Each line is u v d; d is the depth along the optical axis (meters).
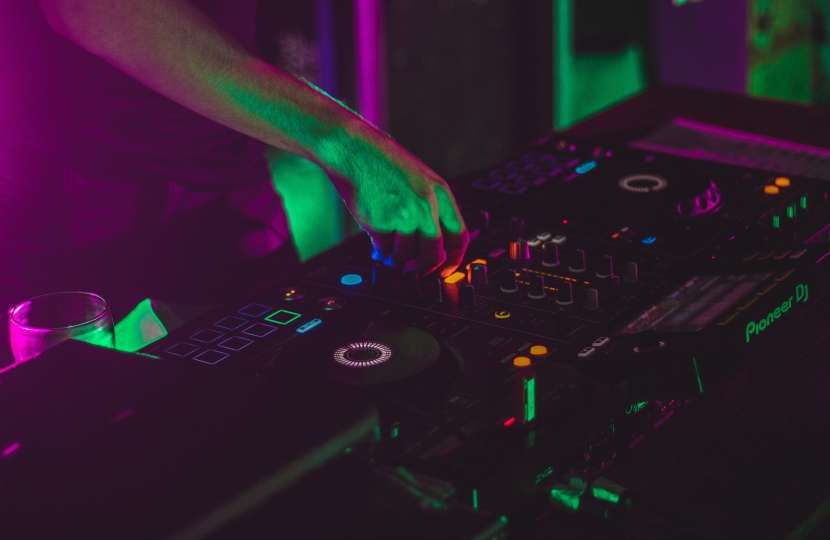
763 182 1.23
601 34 3.17
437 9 2.97
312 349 0.87
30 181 1.33
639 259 1.05
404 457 0.73
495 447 0.74
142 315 1.38
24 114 1.29
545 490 0.75
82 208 1.36
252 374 0.84
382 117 2.98
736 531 0.75
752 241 1.08
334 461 0.61
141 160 1.38
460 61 3.06
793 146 1.45
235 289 1.47
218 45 0.96
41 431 0.65
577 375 0.84
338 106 1.02
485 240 1.12
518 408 0.76
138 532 0.54
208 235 1.47
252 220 1.51
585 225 1.14
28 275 1.37
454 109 3.11
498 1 3.05
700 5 3.16
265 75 0.98
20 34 1.25
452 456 0.73
